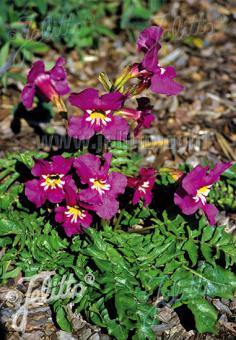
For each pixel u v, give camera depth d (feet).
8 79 3.55
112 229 2.40
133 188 2.29
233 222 2.68
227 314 2.31
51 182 2.18
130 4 3.86
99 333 2.22
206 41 3.98
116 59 3.81
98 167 2.12
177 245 2.30
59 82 2.21
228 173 2.68
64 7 3.61
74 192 2.13
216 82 3.65
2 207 2.46
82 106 2.08
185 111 3.43
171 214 2.37
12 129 3.26
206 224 2.41
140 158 3.00
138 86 2.18
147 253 2.29
